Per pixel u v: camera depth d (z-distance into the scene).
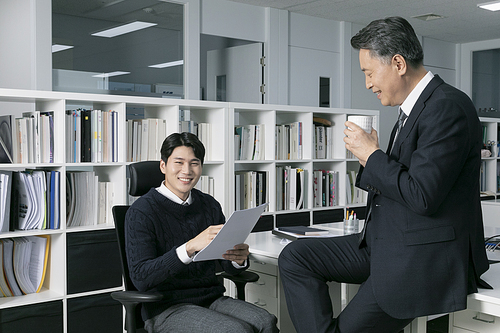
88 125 3.05
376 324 1.59
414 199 1.43
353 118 1.62
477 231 1.62
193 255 1.97
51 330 2.80
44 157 2.91
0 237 2.66
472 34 7.71
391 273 1.52
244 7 5.89
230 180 3.69
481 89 8.37
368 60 1.57
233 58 6.25
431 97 1.51
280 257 1.82
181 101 3.39
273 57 6.11
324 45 6.71
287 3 5.90
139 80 5.08
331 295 2.60
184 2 5.34
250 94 6.11
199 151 2.17
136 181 2.29
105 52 4.82
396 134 1.71
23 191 2.80
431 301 1.49
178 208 2.14
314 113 4.65
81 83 4.67
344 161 4.62
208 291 2.16
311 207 4.39
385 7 6.12
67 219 2.96
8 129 2.77
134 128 3.30
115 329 3.04
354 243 1.86
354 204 4.75
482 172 6.31
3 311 2.64
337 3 5.91
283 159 4.27
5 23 4.68
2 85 4.77
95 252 2.97
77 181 3.00
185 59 5.40
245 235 2.03
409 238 1.51
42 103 3.09
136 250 2.01
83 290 2.93
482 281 1.62
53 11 4.46
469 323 1.80
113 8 4.86
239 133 4.06
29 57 4.37
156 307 2.02
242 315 1.99
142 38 5.09
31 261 2.94
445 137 1.42
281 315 2.40
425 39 7.95
